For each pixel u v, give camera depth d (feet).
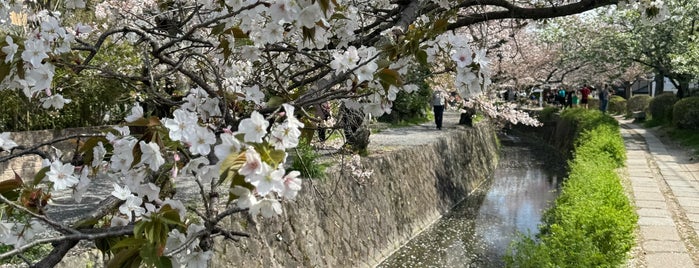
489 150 62.49
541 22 17.78
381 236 29.01
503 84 58.29
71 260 13.25
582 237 17.51
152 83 7.61
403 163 35.27
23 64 5.93
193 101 6.99
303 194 22.90
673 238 21.49
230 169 4.50
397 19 10.74
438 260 29.04
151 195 5.55
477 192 47.93
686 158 43.86
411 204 34.37
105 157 6.06
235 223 18.39
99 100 26.18
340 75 6.92
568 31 67.46
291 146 4.83
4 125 26.37
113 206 6.02
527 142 84.48
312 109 8.64
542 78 76.59
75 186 5.90
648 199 28.53
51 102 6.70
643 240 21.25
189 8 10.52
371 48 6.95
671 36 58.13
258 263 18.92
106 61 19.79
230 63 9.82
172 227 5.23
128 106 24.86
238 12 6.03
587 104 88.12
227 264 17.42
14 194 5.69
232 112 7.23
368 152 33.09
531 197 45.50
